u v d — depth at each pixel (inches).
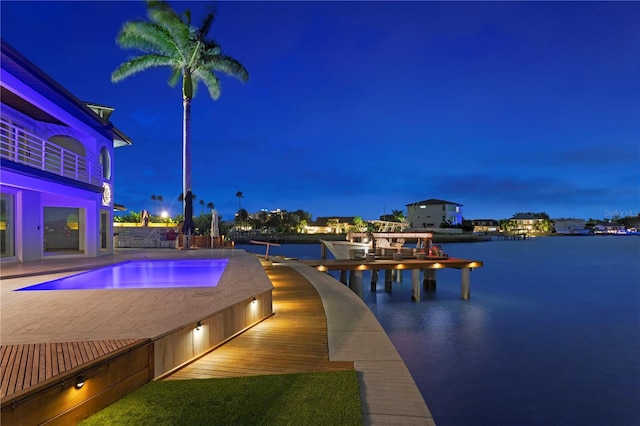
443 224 4315.9
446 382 420.8
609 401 375.6
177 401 158.7
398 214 4377.5
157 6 907.4
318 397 164.9
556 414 351.6
